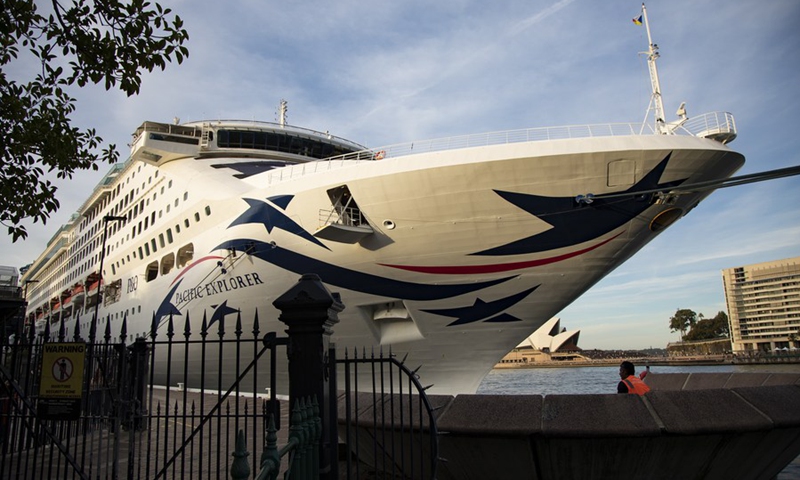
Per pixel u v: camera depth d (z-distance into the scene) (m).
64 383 5.89
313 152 28.66
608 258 15.71
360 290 17.19
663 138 14.44
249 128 27.22
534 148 14.51
